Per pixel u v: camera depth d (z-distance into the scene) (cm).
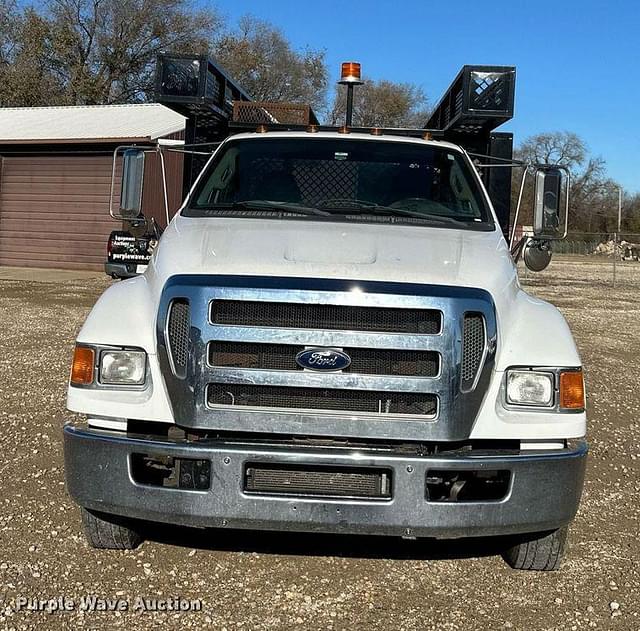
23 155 2261
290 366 382
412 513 374
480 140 678
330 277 389
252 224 476
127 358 397
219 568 435
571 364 394
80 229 2233
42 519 489
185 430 395
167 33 4728
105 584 412
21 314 1355
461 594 415
